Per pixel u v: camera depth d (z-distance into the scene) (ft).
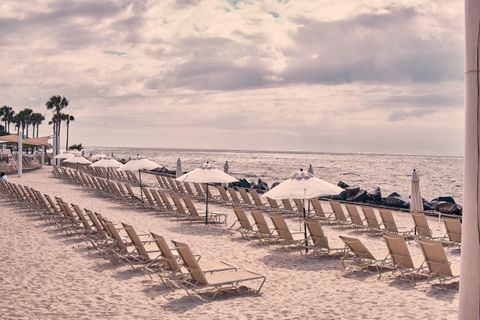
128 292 23.59
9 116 366.02
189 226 43.62
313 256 31.17
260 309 20.93
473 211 9.36
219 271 24.61
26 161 139.03
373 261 27.89
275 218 32.89
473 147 9.27
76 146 308.40
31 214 49.98
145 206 56.54
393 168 262.06
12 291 23.97
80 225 42.47
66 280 25.81
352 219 41.81
